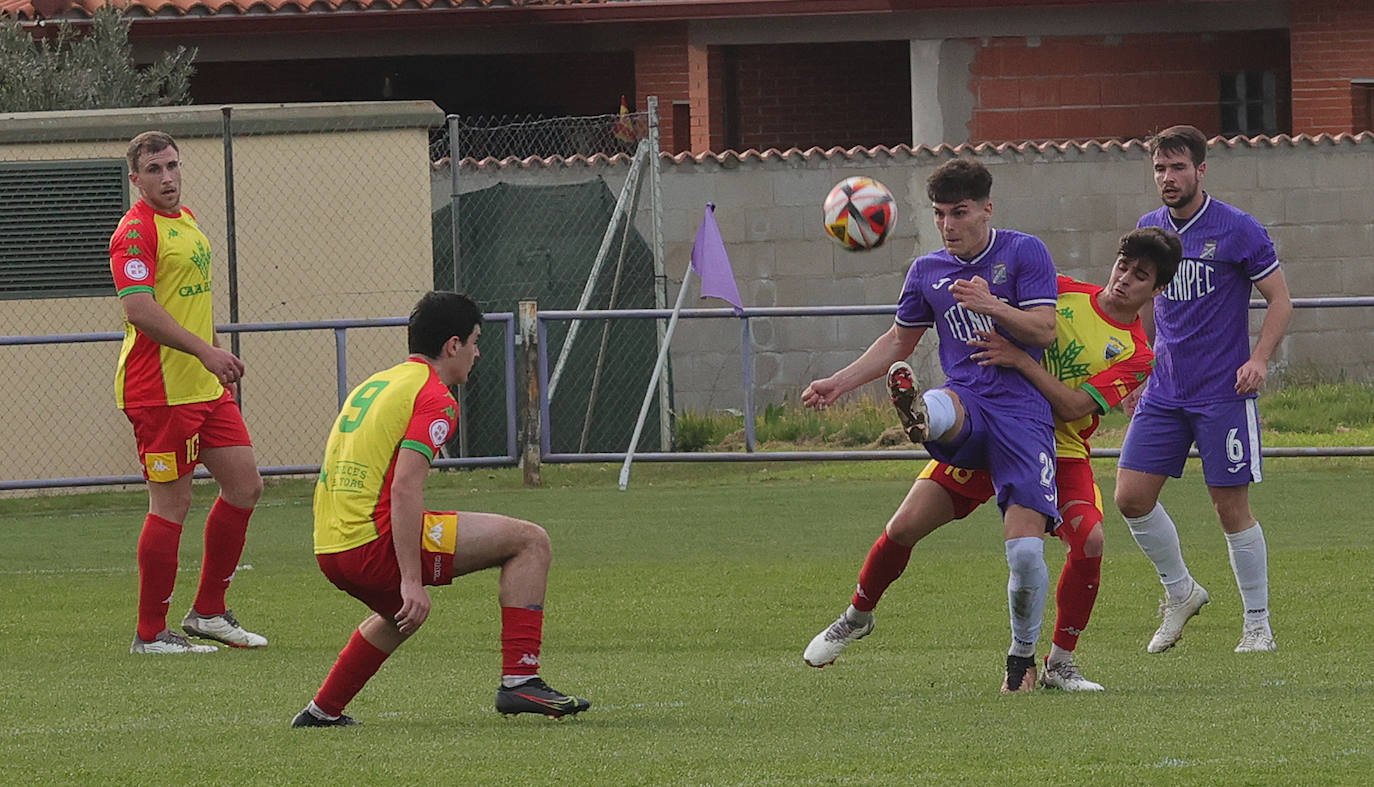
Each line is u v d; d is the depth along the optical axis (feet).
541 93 293.02
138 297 95.96
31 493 171.42
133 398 98.07
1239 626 104.32
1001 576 121.08
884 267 202.59
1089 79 262.06
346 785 59.93
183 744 69.10
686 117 265.54
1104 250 207.10
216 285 175.52
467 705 80.02
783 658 96.27
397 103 178.40
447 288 186.60
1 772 63.46
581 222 185.47
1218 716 71.46
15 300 173.17
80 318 174.29
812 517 148.97
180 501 99.45
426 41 257.14
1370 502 151.53
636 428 167.63
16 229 172.76
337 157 177.06
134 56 250.37
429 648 100.48
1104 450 158.20
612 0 253.03
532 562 72.95
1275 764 60.90
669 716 75.72
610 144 276.62
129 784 61.05
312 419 177.17
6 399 171.73
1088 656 95.20
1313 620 104.68
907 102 291.17
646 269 185.47
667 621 108.06
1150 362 82.58
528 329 168.66
